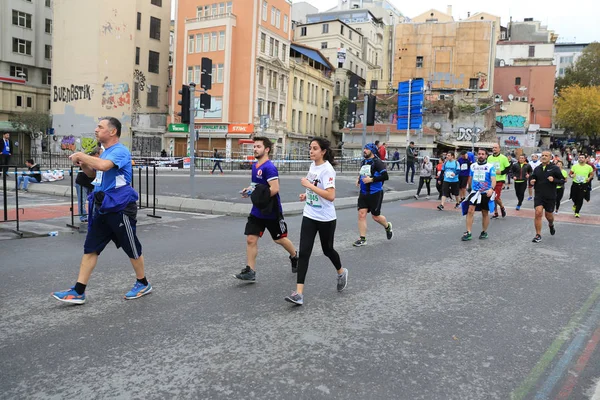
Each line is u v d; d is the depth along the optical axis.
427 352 4.02
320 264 7.21
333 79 62.41
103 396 3.20
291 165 35.25
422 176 18.28
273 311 5.00
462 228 11.19
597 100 62.47
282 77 49.66
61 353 3.87
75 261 7.04
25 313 4.81
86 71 45.12
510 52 76.00
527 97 67.94
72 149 45.75
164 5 51.50
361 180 8.77
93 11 44.47
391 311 5.08
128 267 6.74
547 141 69.69
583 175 13.59
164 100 52.12
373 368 3.69
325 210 5.40
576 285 6.30
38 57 52.62
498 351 4.08
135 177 23.20
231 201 14.07
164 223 11.01
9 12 49.81
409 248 8.63
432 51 58.53
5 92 48.56
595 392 3.36
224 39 44.22
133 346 4.03
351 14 74.44
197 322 4.62
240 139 44.09
